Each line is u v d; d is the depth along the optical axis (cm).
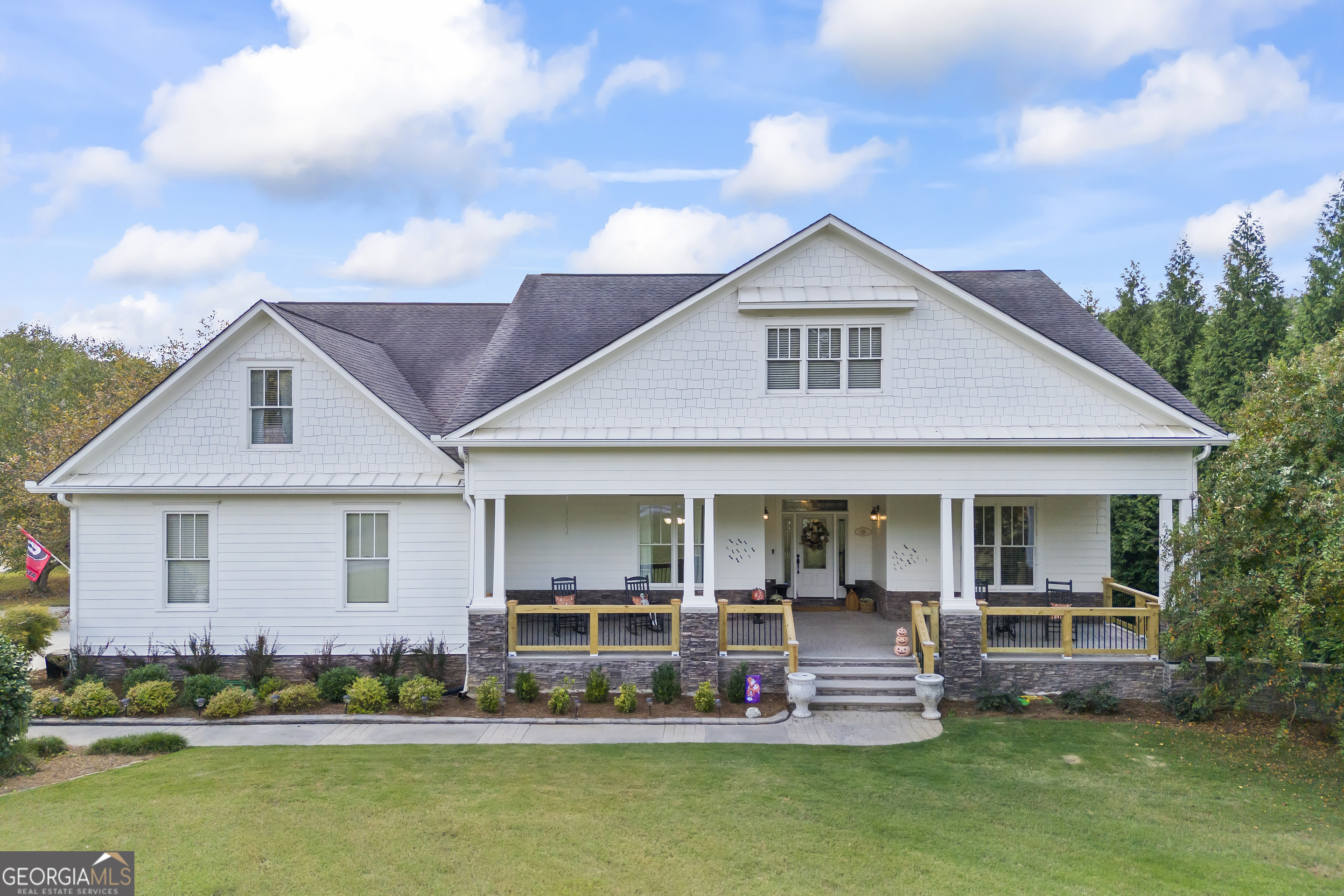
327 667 1639
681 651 1558
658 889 812
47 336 4825
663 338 1633
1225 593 1220
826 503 2056
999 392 1606
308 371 1692
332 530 1678
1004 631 1695
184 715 1445
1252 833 980
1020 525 1852
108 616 1670
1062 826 985
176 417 1688
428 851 882
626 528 1855
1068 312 1902
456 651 1675
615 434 1599
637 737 1323
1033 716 1434
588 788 1077
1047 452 1580
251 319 1673
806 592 2055
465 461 1611
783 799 1045
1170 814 1028
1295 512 1212
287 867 842
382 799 1032
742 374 1630
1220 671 1484
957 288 1584
